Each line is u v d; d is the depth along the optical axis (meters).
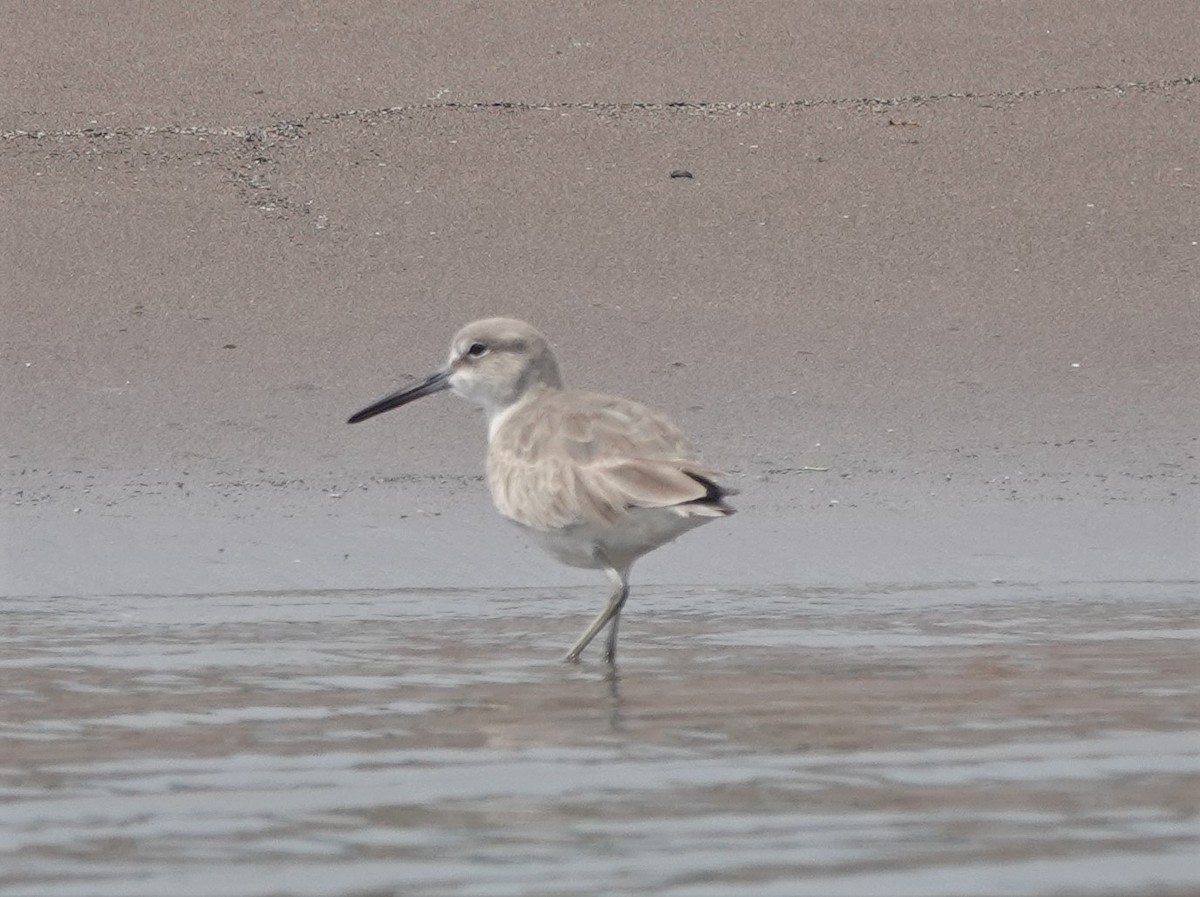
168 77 24.09
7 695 9.28
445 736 8.45
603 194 21.66
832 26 25.70
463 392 11.75
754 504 15.02
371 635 11.04
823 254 20.64
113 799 7.33
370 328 18.97
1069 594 12.39
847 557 13.55
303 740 8.35
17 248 20.22
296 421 16.98
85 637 10.91
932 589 12.61
